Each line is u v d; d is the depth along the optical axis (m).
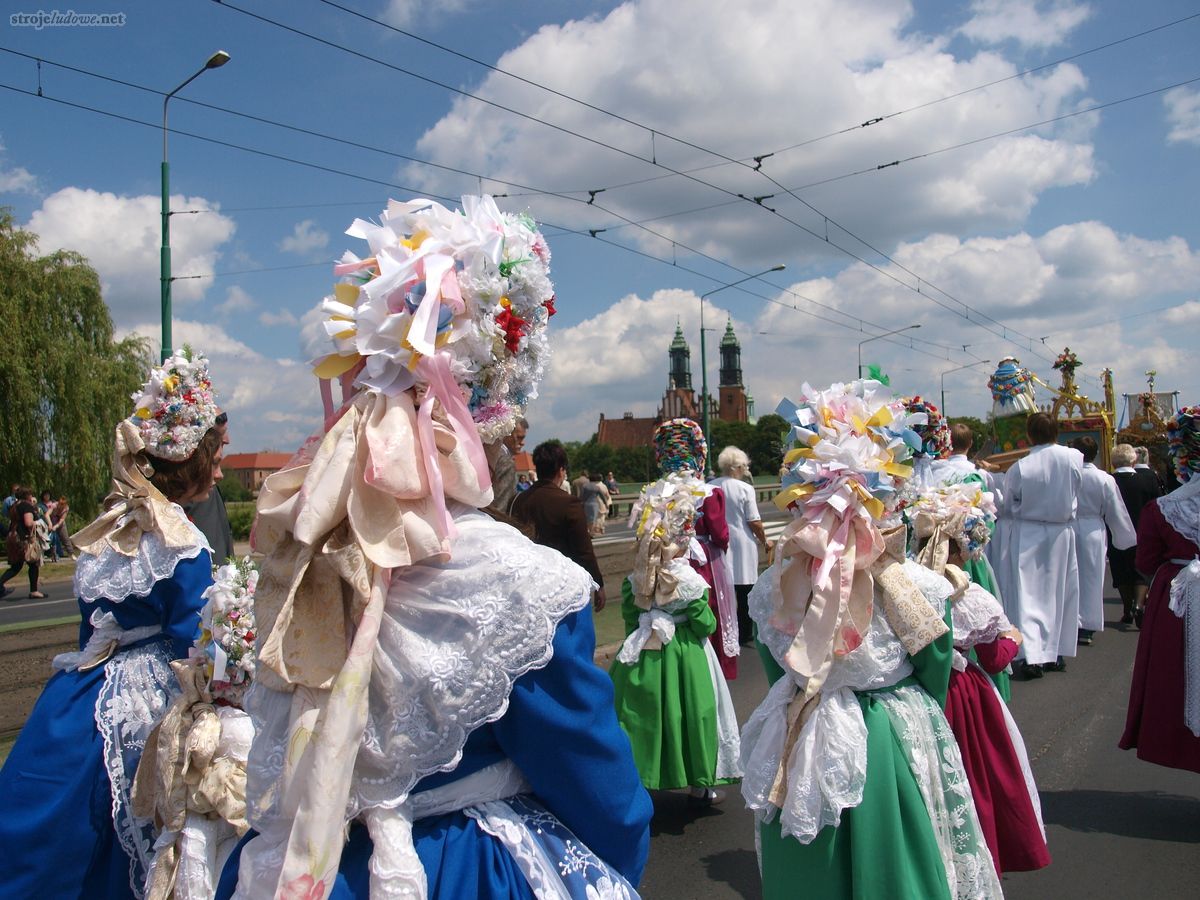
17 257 21.67
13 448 20.84
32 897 2.64
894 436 2.81
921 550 3.17
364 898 1.30
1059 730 5.87
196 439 3.00
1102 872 3.87
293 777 1.24
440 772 1.37
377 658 1.31
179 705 2.59
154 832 2.72
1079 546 7.68
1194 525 4.36
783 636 2.82
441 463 1.40
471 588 1.34
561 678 1.36
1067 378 16.61
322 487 1.31
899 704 2.73
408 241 1.52
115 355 23.28
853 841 2.59
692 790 4.96
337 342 1.46
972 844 2.70
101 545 2.87
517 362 1.54
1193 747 4.33
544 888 1.34
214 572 2.76
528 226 1.62
